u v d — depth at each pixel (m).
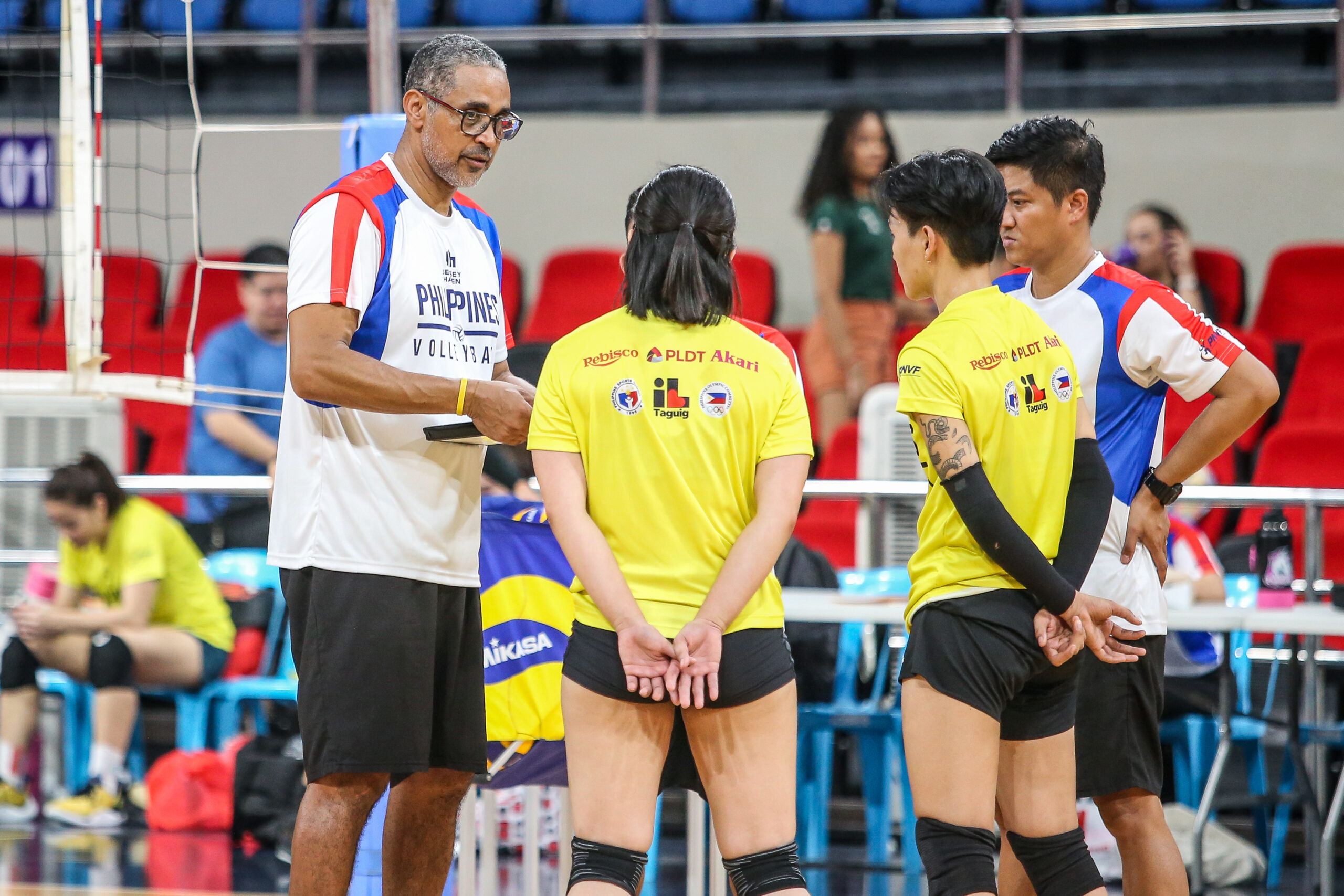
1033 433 8.29
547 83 29.95
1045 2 28.12
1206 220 26.44
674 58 29.56
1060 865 8.52
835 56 29.00
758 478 8.00
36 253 27.78
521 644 10.65
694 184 8.12
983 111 27.59
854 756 18.56
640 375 7.88
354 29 29.80
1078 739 9.44
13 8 28.47
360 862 12.48
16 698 17.66
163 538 17.97
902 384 8.31
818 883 14.62
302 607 9.38
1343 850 16.20
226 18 30.31
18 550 20.97
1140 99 27.09
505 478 14.61
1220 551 18.59
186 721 17.86
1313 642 15.32
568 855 11.41
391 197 9.43
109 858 15.34
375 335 9.34
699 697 7.52
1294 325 24.34
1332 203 25.84
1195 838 13.88
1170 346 9.22
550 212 28.64
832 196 23.25
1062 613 8.03
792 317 27.67
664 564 7.86
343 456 9.31
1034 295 9.81
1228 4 27.70
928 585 8.52
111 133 28.23
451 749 9.79
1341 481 19.41
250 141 28.59
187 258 28.16
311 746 9.27
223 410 20.72
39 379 11.55
